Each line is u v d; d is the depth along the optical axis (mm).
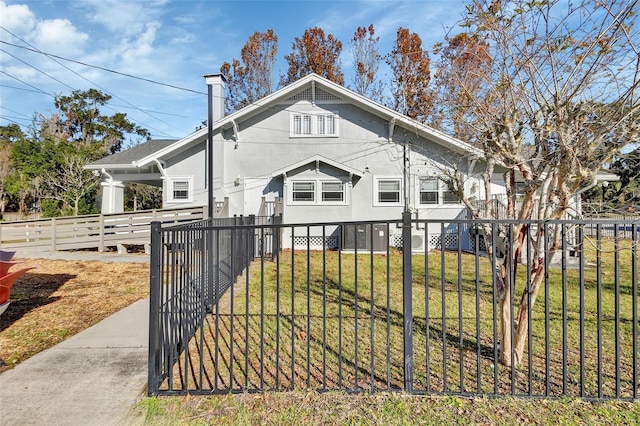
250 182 12055
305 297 5234
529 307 2461
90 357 3176
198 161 12031
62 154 23016
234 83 23391
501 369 2861
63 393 2531
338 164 11281
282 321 4102
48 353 3268
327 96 12070
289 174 11586
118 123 35312
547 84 2578
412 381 2451
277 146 12078
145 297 5418
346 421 2131
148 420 2186
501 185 11180
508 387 2555
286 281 6367
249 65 23219
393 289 5758
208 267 4156
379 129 11922
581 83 2439
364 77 21078
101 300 5238
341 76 22281
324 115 12055
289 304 4836
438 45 3447
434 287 5934
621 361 2986
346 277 6742
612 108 2482
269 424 2119
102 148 27219
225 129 12062
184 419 2191
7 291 3279
